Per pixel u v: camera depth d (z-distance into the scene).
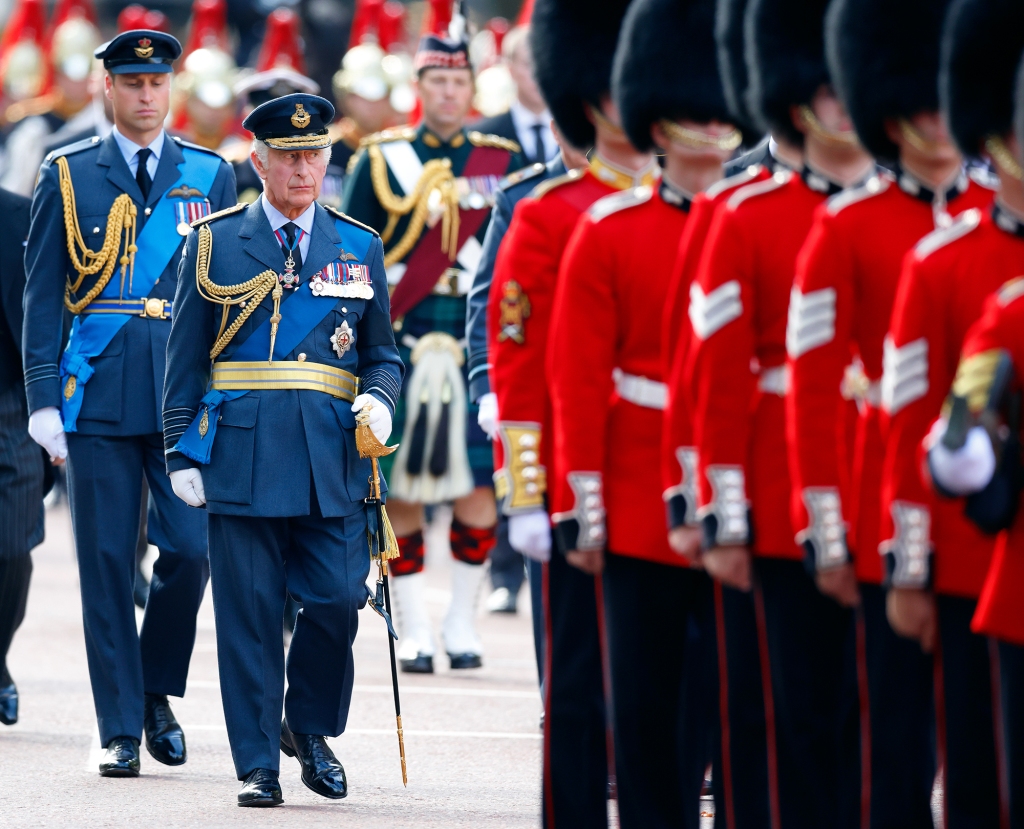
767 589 21.08
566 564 22.38
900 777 20.25
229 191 30.80
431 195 38.50
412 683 36.59
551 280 22.69
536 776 29.08
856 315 20.58
